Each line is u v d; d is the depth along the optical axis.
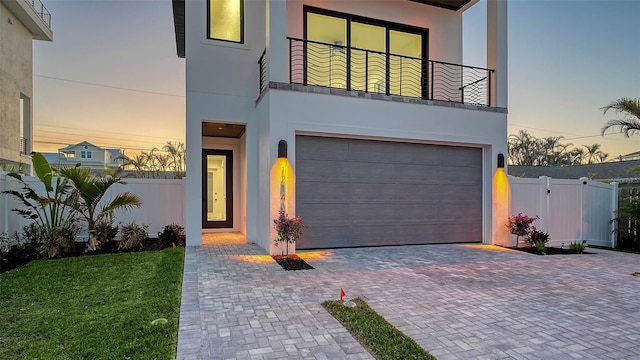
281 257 6.48
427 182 8.27
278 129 6.89
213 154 10.20
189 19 7.79
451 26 10.17
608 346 2.99
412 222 8.11
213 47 7.92
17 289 4.43
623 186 9.35
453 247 7.97
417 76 9.91
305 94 7.08
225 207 10.30
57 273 5.24
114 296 4.17
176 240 7.95
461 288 4.70
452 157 8.51
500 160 8.55
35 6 16.48
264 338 3.02
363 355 2.72
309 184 7.32
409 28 9.85
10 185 7.20
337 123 7.29
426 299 4.20
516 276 5.41
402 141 8.02
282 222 6.46
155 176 14.88
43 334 3.06
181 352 2.71
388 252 7.22
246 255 6.67
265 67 7.51
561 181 8.99
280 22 7.04
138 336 2.99
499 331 3.27
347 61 7.69
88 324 3.27
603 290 4.70
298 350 2.79
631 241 8.82
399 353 2.75
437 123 8.09
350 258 6.56
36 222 7.02
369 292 4.45
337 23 9.12
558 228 8.89
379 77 9.60
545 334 3.21
